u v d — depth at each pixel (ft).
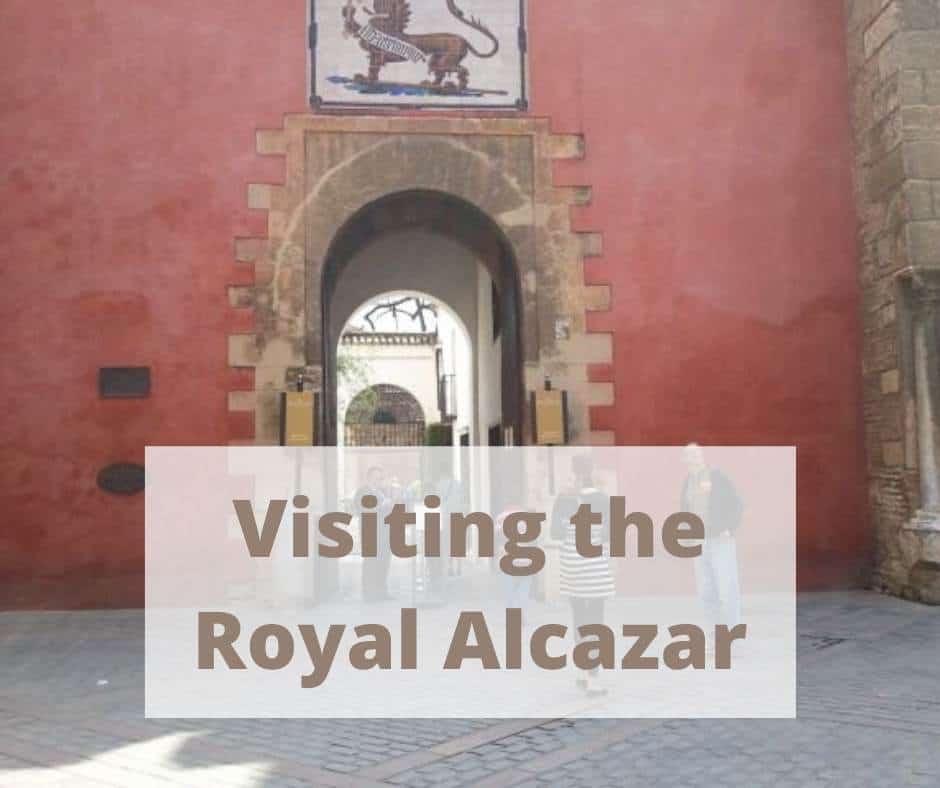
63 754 19.27
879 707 21.80
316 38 41.32
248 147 40.68
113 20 40.83
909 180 38.45
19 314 39.37
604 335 41.14
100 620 36.24
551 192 41.55
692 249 41.96
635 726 20.77
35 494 38.75
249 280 40.14
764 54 43.27
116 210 40.04
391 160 41.11
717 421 41.29
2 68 40.32
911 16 39.06
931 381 38.09
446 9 41.91
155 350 39.55
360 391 115.24
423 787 17.03
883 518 40.60
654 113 42.39
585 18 42.57
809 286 42.39
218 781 17.43
